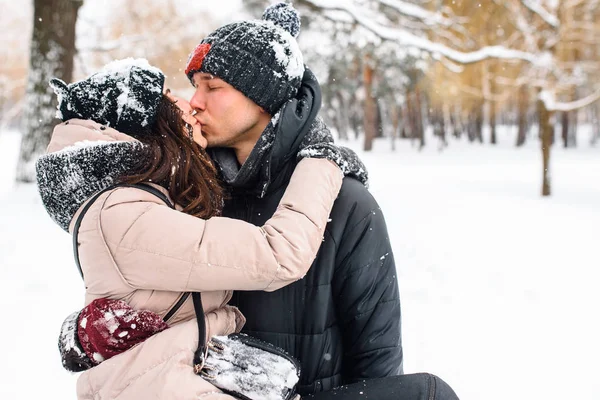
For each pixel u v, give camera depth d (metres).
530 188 14.13
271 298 1.45
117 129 1.30
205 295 1.30
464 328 4.34
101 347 1.19
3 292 4.64
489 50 11.67
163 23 17.06
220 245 1.20
